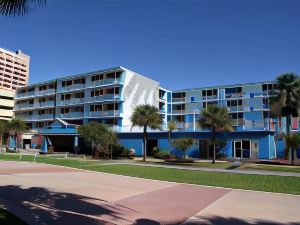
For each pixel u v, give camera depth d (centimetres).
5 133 5738
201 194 1483
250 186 1742
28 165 2925
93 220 951
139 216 1028
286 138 3266
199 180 1988
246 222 969
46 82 7056
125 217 1009
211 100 6588
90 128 4088
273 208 1178
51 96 7038
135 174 2278
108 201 1275
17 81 12850
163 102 6919
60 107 6750
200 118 3378
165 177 2120
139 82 6197
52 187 1608
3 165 2872
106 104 5997
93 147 4244
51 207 1123
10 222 841
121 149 4322
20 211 1030
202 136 4244
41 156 4244
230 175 2272
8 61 12469
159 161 3688
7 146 5853
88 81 6275
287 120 3853
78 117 6300
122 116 5753
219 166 3030
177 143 3906
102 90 6078
